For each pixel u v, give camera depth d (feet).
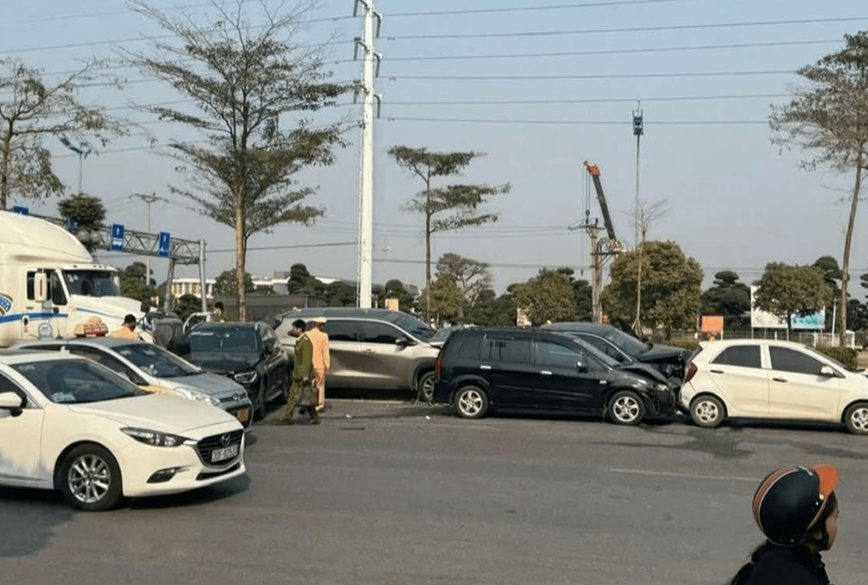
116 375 34.86
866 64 90.27
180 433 30.37
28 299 66.13
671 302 165.37
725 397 52.13
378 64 106.52
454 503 31.99
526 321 203.82
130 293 187.42
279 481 35.73
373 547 26.02
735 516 30.37
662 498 33.19
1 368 31.89
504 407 54.95
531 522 29.25
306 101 83.30
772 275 195.31
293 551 25.55
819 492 9.34
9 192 85.87
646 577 23.29
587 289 238.48
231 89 81.00
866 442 47.80
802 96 92.53
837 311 236.43
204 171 84.17
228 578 22.94
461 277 216.13
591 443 46.32
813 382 51.06
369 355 63.26
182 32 80.12
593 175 197.47
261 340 56.85
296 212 91.30
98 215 148.77
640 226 143.54
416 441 46.47
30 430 30.71
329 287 237.25
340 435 48.34
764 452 44.16
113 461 29.96
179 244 135.54
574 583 22.71
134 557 24.88
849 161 92.63
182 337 58.80
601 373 53.88
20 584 22.38
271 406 61.67
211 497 32.68
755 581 9.37
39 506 31.04
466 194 146.10
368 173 103.45
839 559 25.38
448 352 56.54
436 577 23.11
